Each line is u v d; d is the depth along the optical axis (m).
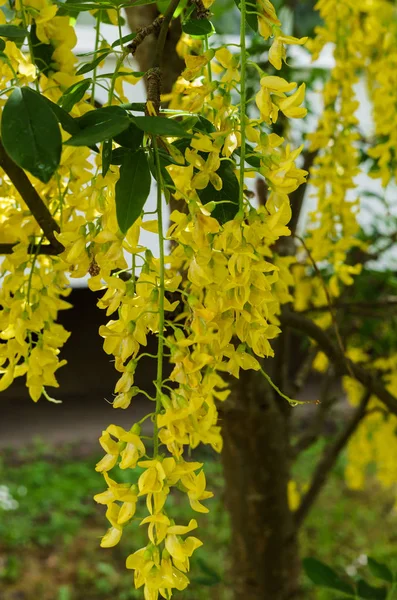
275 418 1.41
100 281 0.84
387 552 3.65
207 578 1.49
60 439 4.94
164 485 0.79
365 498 4.30
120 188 0.79
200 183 0.83
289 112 0.82
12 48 0.91
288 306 1.24
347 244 1.29
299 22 1.84
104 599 3.46
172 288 0.82
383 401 1.39
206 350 0.83
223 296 0.82
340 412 4.71
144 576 0.79
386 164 1.31
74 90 0.87
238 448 1.43
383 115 1.36
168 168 0.92
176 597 3.10
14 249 0.95
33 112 0.77
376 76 1.38
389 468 2.12
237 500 1.50
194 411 0.80
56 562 3.71
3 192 0.98
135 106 0.84
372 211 2.08
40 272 0.99
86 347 5.08
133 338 0.82
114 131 0.77
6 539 3.87
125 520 0.79
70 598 3.46
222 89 0.84
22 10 0.91
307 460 4.50
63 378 5.18
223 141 0.83
